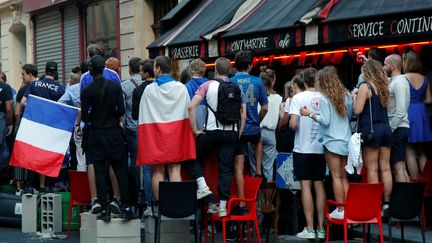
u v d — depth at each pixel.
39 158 10.95
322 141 9.41
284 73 14.77
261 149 10.67
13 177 14.61
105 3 21.61
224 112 9.33
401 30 10.34
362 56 10.48
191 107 9.24
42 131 11.00
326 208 8.95
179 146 9.28
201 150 9.49
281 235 10.73
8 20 28.28
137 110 10.27
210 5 16.25
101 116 9.39
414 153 10.96
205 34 14.10
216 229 11.34
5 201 12.01
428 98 10.91
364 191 8.50
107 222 9.32
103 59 9.57
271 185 10.18
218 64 9.64
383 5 10.78
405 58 10.90
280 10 13.20
